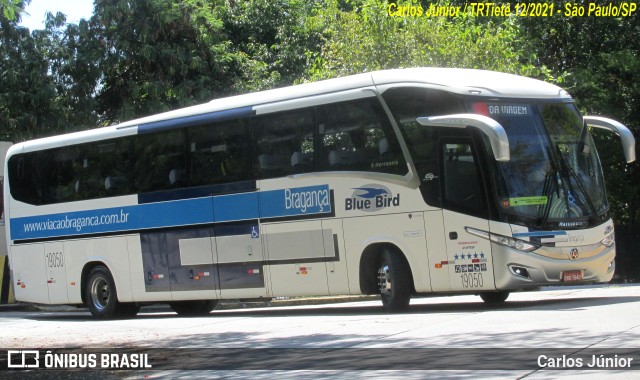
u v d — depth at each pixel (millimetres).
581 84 33938
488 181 15609
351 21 30578
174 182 19906
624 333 11102
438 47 29375
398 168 16484
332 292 17375
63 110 33938
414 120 16312
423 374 9203
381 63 29766
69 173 22016
